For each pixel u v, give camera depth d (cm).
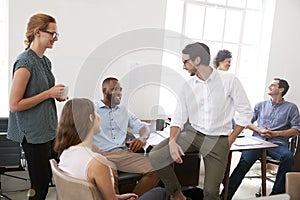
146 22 307
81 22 282
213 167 172
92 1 283
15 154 233
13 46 265
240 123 183
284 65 388
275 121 303
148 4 305
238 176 274
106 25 292
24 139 174
